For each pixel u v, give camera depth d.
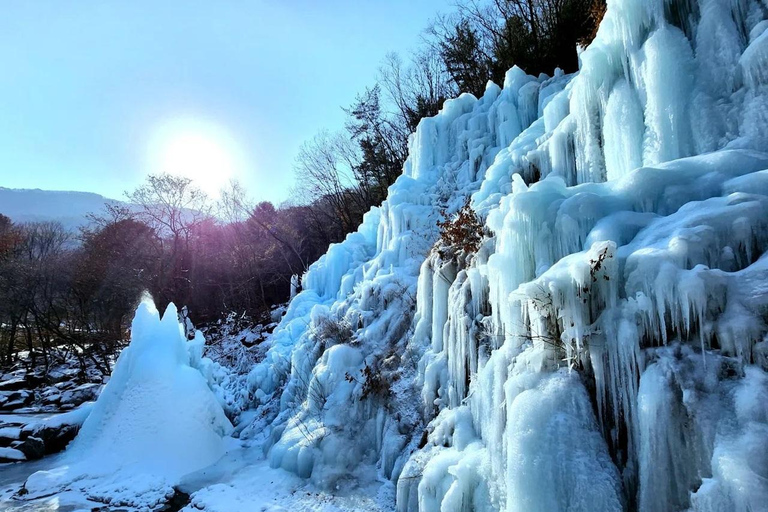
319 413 8.33
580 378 3.82
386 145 27.44
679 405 3.03
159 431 9.30
